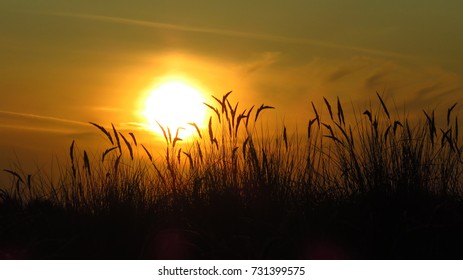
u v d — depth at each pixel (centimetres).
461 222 1037
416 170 1184
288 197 1172
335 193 1189
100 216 1116
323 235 979
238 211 1139
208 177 1225
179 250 993
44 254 1016
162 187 1237
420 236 1002
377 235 987
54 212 1162
